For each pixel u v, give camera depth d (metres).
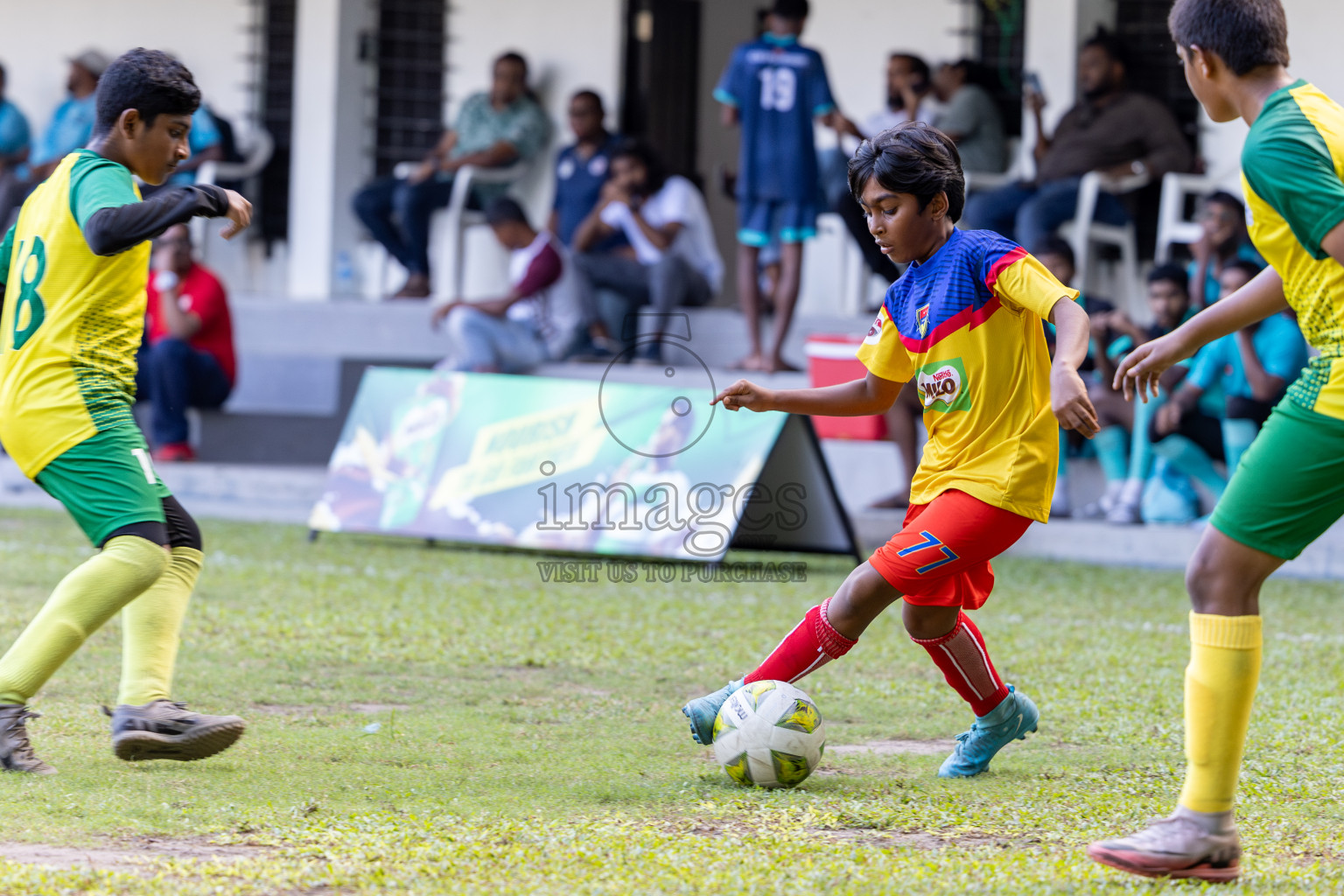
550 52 49.94
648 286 41.22
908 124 13.80
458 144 48.44
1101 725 17.03
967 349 13.41
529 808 12.95
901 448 35.56
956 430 13.70
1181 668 20.75
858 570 13.97
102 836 11.79
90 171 13.61
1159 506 34.00
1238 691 11.01
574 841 11.77
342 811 12.66
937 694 18.86
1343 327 10.55
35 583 25.50
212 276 42.84
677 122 53.78
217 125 49.94
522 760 14.86
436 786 13.68
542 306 40.69
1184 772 14.72
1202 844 10.95
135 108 13.80
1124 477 34.91
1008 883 10.73
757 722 13.81
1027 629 23.95
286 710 17.03
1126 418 34.50
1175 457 33.56
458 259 47.31
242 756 14.62
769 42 40.09
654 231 41.53
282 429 44.06
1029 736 16.58
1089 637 23.30
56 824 12.03
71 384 13.53
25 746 13.65
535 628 22.98
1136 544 32.84
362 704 17.56
